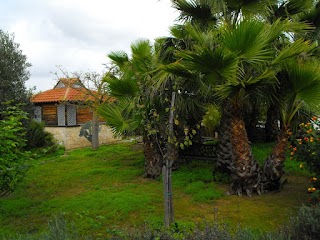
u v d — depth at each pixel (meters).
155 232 3.36
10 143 5.73
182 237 3.31
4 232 5.36
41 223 5.78
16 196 7.45
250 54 5.82
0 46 13.00
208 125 11.45
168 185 5.25
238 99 6.48
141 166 10.41
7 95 12.64
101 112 8.93
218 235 3.27
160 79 6.77
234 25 6.40
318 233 3.35
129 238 3.41
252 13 7.07
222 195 7.00
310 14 8.66
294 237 3.37
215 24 8.24
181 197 7.02
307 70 5.96
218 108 8.29
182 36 8.39
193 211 6.12
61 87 20.00
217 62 5.69
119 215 5.98
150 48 8.90
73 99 17.14
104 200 6.80
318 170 5.85
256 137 13.81
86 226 5.47
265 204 6.36
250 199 6.71
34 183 8.59
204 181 8.21
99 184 8.34
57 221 3.75
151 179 8.75
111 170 9.75
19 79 13.30
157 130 5.78
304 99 6.22
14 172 5.90
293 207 6.10
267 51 6.00
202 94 7.43
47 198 7.27
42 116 18.62
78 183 8.53
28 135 13.03
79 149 14.98
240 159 6.87
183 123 8.37
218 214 5.88
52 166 10.78
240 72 6.16
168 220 5.15
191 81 6.94
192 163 10.22
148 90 6.78
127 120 8.48
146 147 8.79
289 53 5.84
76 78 16.14
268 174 7.03
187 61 6.00
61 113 18.00
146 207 6.38
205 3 7.94
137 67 8.50
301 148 5.97
